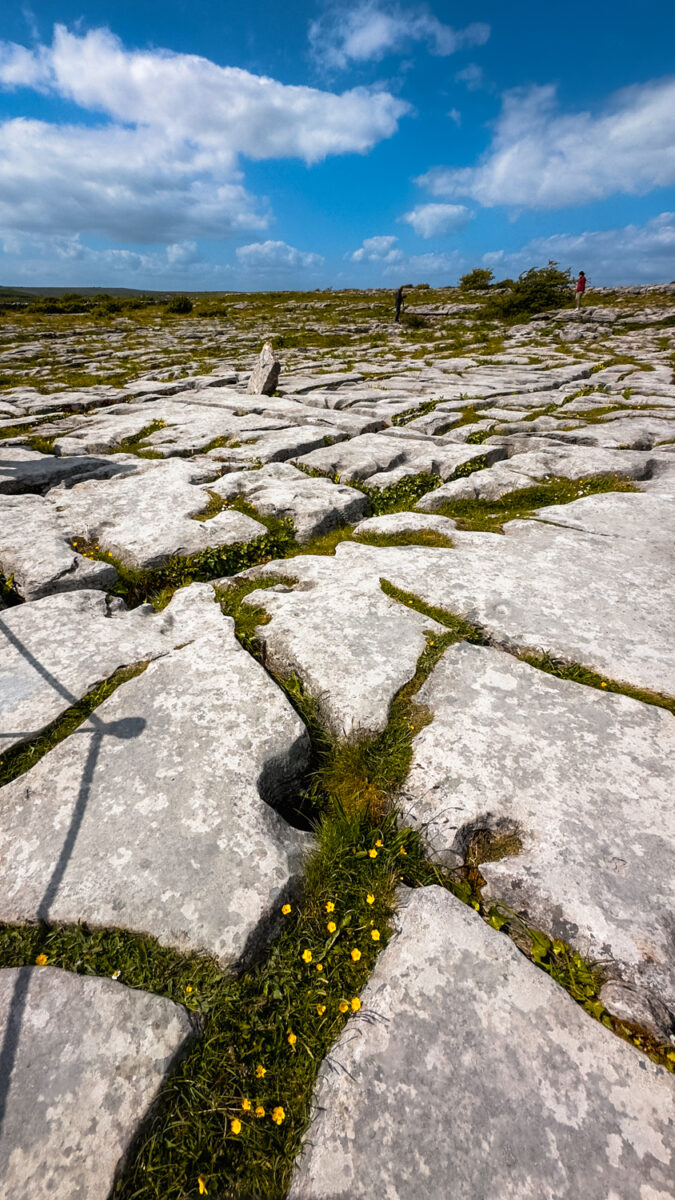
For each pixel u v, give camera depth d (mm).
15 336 25797
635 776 2570
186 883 2135
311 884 2250
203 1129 1614
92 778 2557
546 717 2912
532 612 3852
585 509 5699
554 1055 1694
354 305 40281
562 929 2031
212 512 5863
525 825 2365
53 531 5273
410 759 2738
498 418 9586
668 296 34375
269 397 11688
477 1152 1509
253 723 2850
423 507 6078
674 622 3756
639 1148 1517
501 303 30297
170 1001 1842
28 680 3180
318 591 4164
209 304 44750
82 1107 1593
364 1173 1494
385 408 10453
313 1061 1764
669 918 2025
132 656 3398
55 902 2088
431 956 1951
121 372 16094
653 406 10367
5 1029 1756
